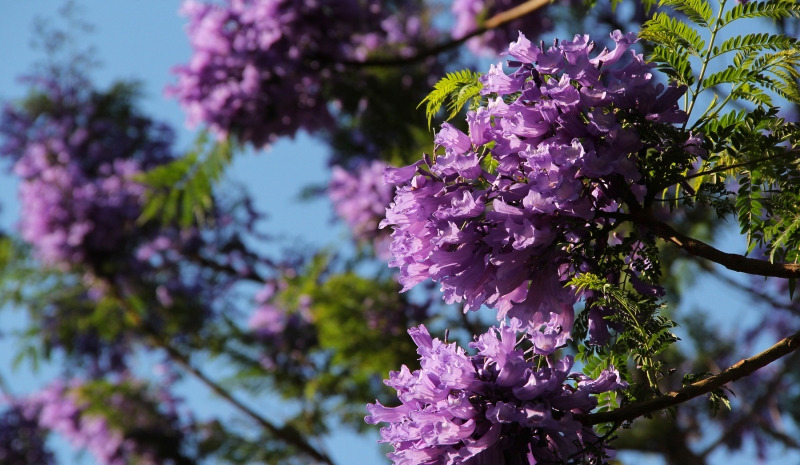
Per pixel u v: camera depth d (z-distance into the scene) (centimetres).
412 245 188
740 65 201
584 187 185
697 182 217
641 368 198
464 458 173
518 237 178
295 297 776
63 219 974
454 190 187
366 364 677
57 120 1078
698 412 903
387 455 182
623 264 197
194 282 1005
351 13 608
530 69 190
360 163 852
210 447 899
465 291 189
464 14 776
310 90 628
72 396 1061
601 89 182
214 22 605
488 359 186
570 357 184
